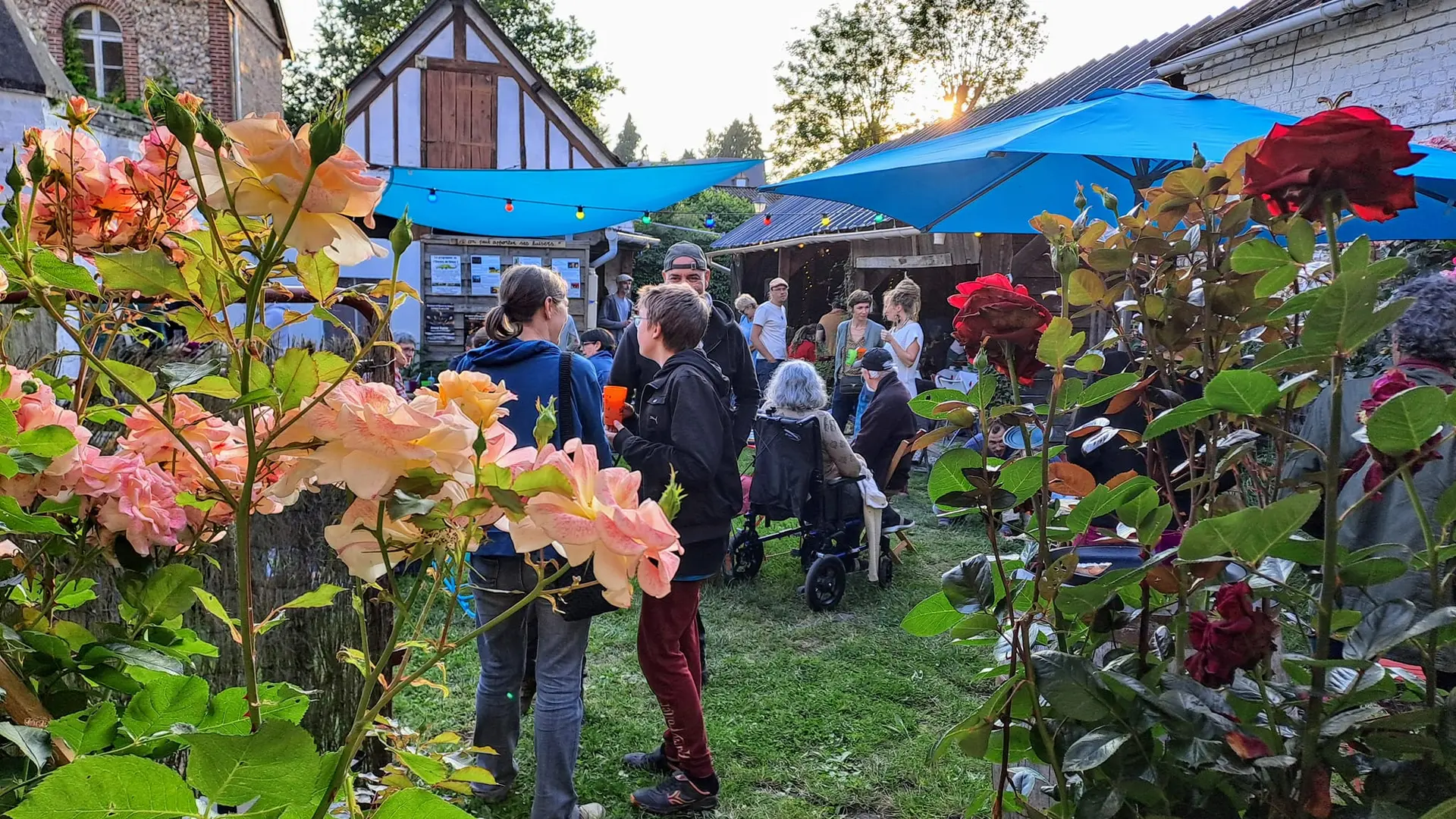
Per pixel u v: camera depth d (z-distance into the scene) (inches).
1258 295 45.7
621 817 109.7
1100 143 106.7
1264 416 43.3
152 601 35.1
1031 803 58.7
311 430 26.8
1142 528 46.4
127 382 28.6
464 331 444.8
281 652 89.1
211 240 28.1
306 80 1263.5
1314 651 44.6
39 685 34.3
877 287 500.4
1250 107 126.4
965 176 155.9
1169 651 52.8
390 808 25.3
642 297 115.8
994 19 1153.4
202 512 36.1
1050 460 54.8
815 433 183.9
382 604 94.7
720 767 121.1
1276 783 41.1
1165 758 42.3
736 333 142.3
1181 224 57.1
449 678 140.6
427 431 25.6
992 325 46.4
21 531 32.3
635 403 129.6
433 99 494.3
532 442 92.7
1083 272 53.7
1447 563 55.0
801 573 205.2
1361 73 251.1
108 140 451.8
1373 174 40.4
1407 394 35.6
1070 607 45.3
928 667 154.3
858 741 128.5
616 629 171.2
